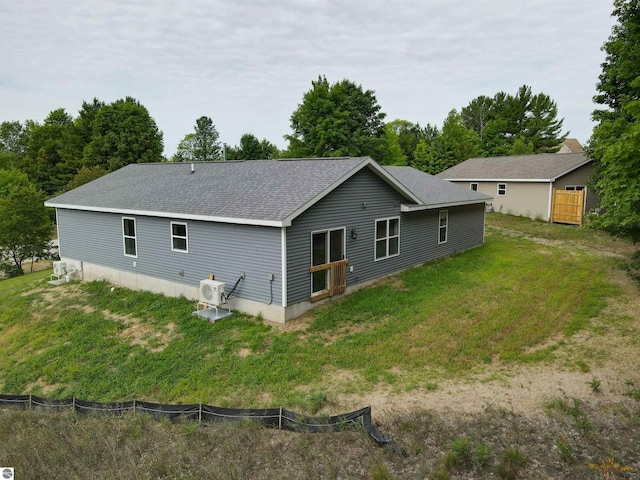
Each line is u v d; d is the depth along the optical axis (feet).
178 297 42.24
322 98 127.54
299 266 35.01
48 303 45.14
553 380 22.79
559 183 80.53
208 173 50.88
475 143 173.99
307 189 36.35
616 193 30.14
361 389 23.41
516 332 29.66
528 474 15.47
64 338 36.14
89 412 23.31
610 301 35.37
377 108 146.00
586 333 28.89
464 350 27.30
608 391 21.33
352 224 40.50
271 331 32.71
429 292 40.19
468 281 43.55
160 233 42.93
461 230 59.52
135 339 34.35
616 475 15.12
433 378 23.95
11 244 70.49
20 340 36.94
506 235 71.00
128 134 141.69
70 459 18.63
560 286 40.47
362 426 18.78
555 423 18.76
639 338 27.48
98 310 41.63
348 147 126.93
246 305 36.47
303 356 28.14
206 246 38.88
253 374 26.37
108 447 19.20
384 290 41.32
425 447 17.49
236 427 19.93
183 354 30.53
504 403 20.72
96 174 106.11
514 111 187.32
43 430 21.27
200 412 21.45
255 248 35.09
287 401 22.72
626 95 52.85
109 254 49.24
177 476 16.79
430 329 31.12
